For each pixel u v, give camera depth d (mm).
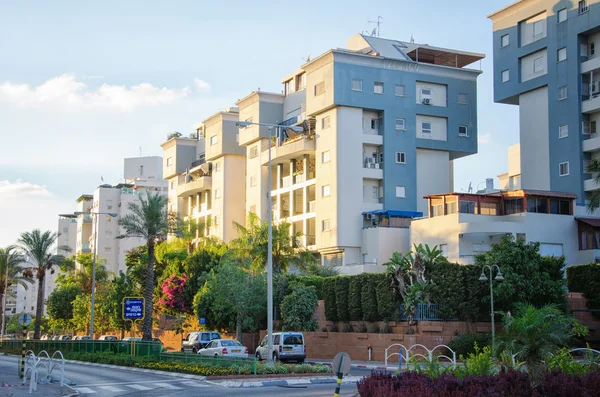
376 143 72625
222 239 89000
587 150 61281
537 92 66500
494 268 43469
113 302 79875
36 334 76812
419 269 45125
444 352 42281
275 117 84250
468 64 82000
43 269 78500
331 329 51375
